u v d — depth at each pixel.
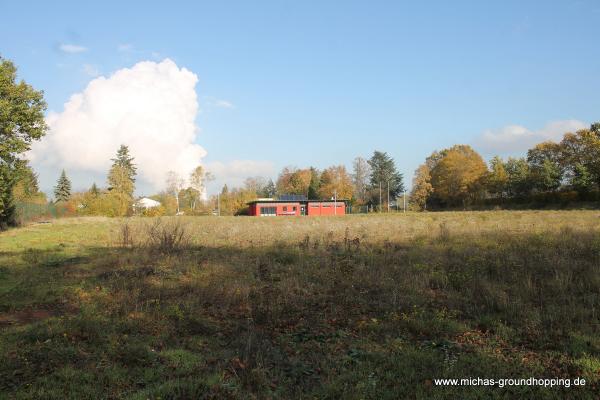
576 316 7.30
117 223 36.44
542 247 14.07
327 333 7.19
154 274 11.97
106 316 7.91
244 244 19.20
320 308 8.61
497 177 74.25
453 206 81.38
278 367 5.68
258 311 8.04
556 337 6.54
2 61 28.17
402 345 6.53
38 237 25.30
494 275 10.61
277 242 18.92
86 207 57.03
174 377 5.45
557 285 9.14
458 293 9.26
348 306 8.66
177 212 83.00
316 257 14.11
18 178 30.52
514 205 70.62
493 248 15.00
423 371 5.53
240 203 88.94
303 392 5.09
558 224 24.36
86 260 15.36
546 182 66.62
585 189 61.91
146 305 8.54
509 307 7.95
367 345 6.57
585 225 23.42
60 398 4.86
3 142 27.84
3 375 5.40
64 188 95.56
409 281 10.20
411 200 82.31
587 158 62.09
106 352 6.23
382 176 105.94
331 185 93.75
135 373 5.56
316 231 24.78
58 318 7.86
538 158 70.38
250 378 5.29
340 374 5.54
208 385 5.07
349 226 28.14
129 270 12.35
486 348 6.26
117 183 59.84
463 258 12.98
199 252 16.19
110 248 18.59
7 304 9.18
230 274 11.71
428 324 7.33
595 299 8.16
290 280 10.52
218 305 8.82
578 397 4.77
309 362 5.99
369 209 93.25
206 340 6.91
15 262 15.02
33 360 5.88
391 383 5.29
